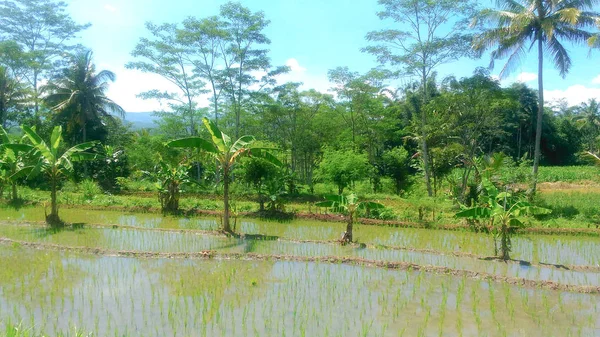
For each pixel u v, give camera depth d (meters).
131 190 30.80
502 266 13.11
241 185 28.56
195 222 19.09
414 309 9.47
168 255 13.07
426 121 28.67
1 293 9.84
